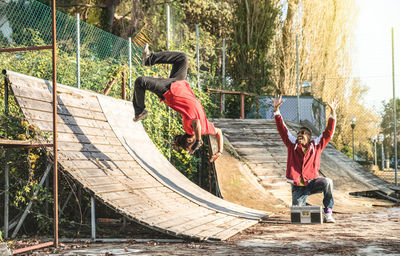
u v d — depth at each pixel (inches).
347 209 357.4
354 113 1021.8
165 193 279.9
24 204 265.1
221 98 544.7
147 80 161.0
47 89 267.3
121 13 876.0
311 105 645.9
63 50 367.2
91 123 292.7
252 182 390.6
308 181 289.6
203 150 473.4
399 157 1454.2
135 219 211.2
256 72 656.4
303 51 858.8
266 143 468.4
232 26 692.1
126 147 309.6
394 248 181.9
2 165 246.5
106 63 399.5
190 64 573.0
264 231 247.1
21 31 328.2
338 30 920.3
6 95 244.8
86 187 218.7
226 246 194.2
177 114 474.6
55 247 195.2
